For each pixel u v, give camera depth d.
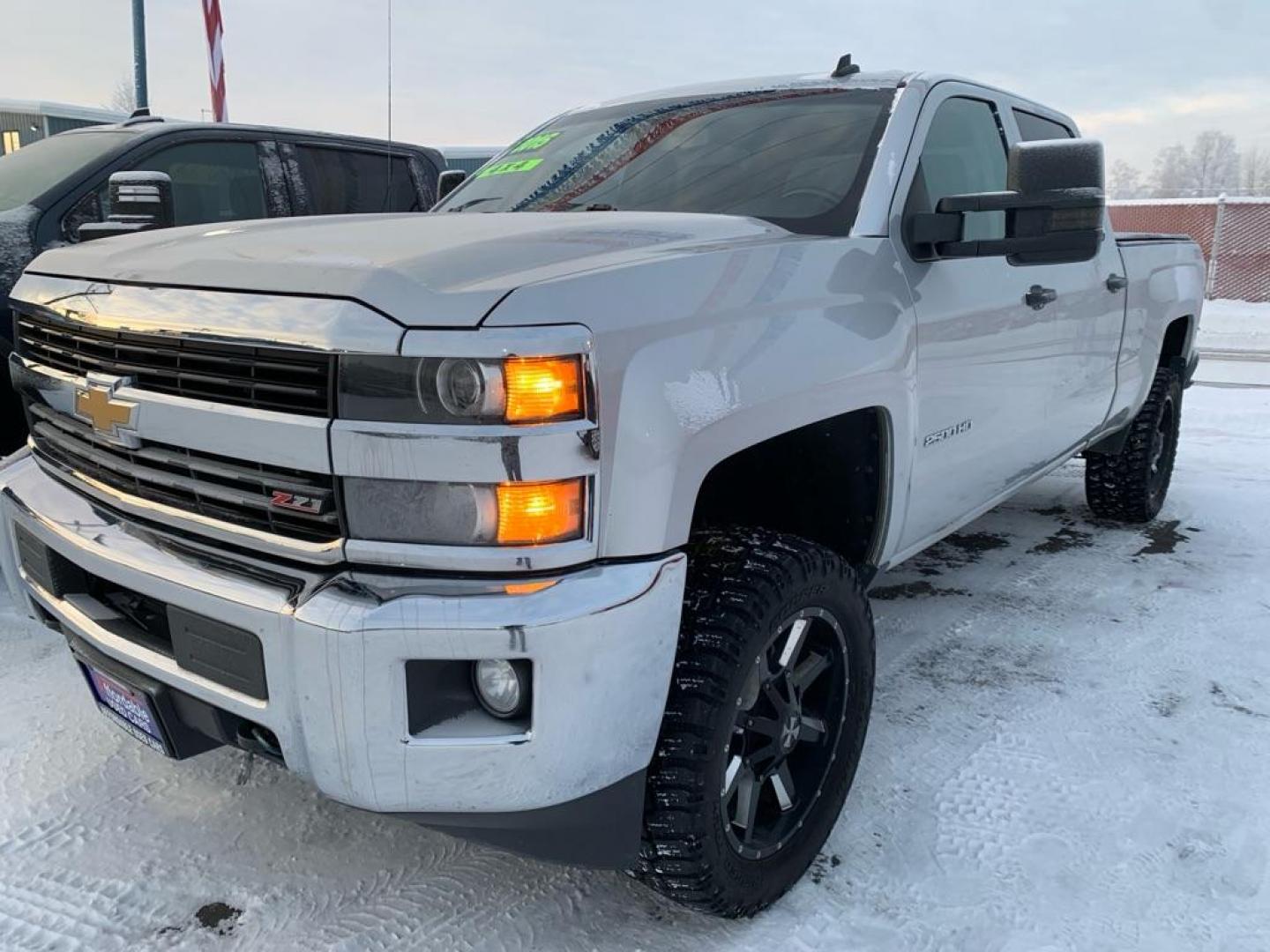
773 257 2.12
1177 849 2.34
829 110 2.90
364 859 2.27
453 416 1.58
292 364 1.67
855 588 2.25
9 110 12.20
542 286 1.66
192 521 1.85
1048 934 2.05
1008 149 3.36
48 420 2.24
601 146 3.16
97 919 2.05
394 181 5.65
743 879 2.01
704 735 1.86
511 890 2.18
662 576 1.73
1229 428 7.39
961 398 2.78
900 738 2.82
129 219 3.61
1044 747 2.78
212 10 6.75
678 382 1.77
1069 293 3.39
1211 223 17.58
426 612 1.60
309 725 1.67
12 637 3.35
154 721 1.98
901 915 2.11
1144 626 3.64
